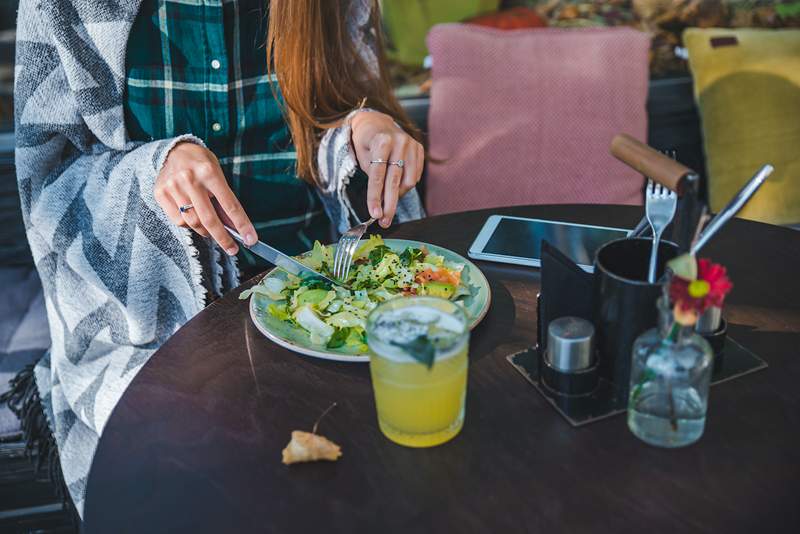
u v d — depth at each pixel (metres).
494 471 0.76
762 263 1.13
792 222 2.07
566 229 1.24
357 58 1.57
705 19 2.26
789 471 0.74
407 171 1.32
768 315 0.99
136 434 0.83
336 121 1.52
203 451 0.80
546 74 1.99
